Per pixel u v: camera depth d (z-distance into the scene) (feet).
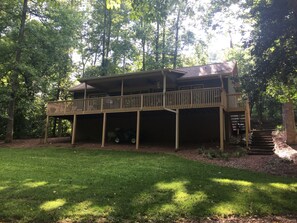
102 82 67.21
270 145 52.37
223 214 20.52
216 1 46.65
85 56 114.32
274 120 101.65
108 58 106.73
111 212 20.47
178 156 47.85
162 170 35.78
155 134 68.64
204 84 63.05
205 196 24.41
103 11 101.55
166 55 109.60
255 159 44.65
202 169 36.86
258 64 39.42
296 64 36.22
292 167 38.81
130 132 66.59
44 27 78.43
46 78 81.97
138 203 22.44
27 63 75.82
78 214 20.07
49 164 41.09
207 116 63.57
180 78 62.34
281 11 35.86
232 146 55.01
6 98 69.05
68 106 67.62
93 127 77.46
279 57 36.55
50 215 19.72
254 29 40.50
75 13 84.53
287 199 23.95
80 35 104.17
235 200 23.43
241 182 29.73
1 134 89.61
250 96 41.11
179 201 23.00
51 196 24.16
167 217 19.89
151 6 30.53
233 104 56.29
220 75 57.67
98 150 56.39
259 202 23.02
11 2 73.82
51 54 78.18
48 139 78.74
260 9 37.96
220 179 31.22
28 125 95.50
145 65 112.27
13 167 38.24
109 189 26.55
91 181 29.94
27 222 18.81
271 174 35.96
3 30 77.30
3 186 27.48
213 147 54.54
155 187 27.35
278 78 39.42
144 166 38.60
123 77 61.82
